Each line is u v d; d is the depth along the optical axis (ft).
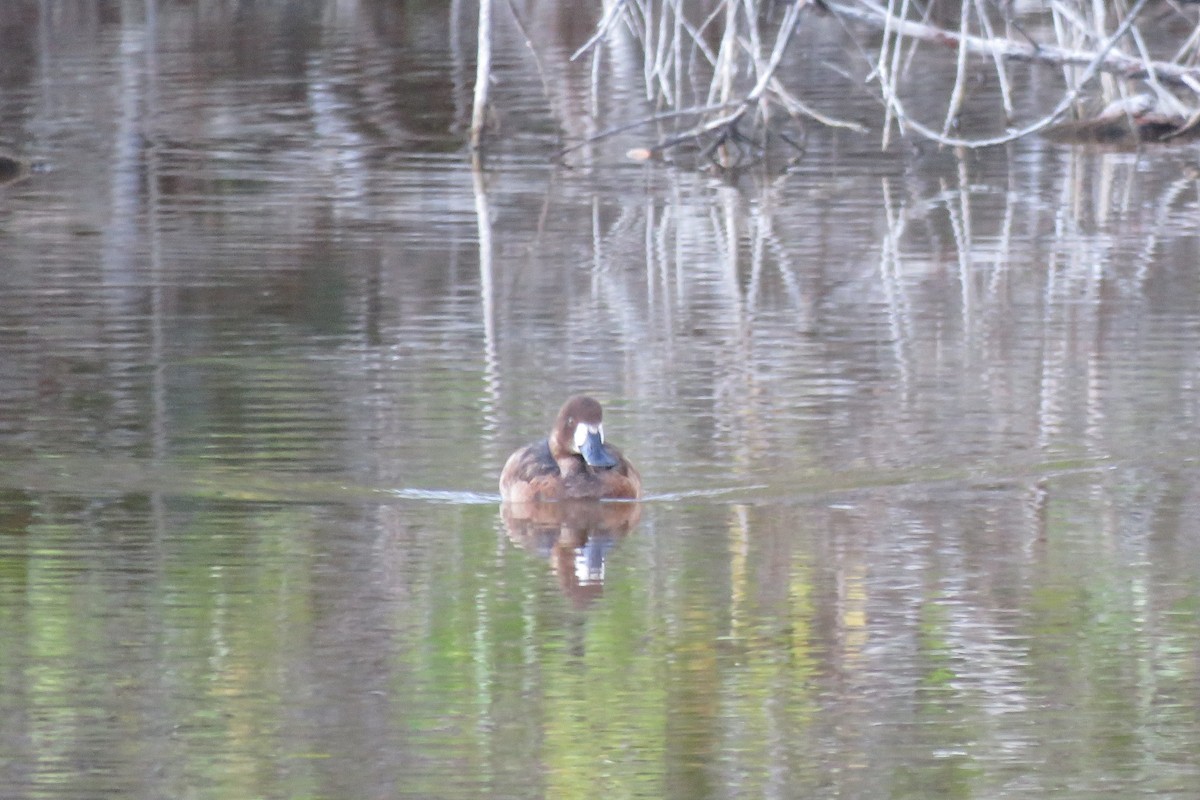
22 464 54.49
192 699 38.75
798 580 45.68
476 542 49.01
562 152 113.09
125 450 55.93
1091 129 123.85
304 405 60.59
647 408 60.64
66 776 35.45
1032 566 46.68
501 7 185.26
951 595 44.88
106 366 65.31
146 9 184.96
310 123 127.34
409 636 42.27
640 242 89.45
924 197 102.89
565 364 65.92
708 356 67.10
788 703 38.83
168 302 75.25
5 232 90.89
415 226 93.09
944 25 163.02
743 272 82.12
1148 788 35.06
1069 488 52.95
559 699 38.91
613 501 51.78
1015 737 37.19
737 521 50.42
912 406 60.70
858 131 126.52
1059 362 65.87
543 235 91.09
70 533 48.83
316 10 188.44
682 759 36.24
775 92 125.29
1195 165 113.29
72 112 130.00
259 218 95.09
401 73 149.07
